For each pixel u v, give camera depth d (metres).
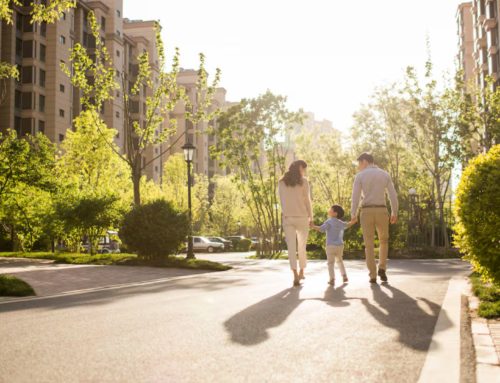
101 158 32.75
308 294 6.00
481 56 50.78
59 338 3.84
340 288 6.57
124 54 66.94
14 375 2.87
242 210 57.59
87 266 14.29
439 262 15.30
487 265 5.52
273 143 27.30
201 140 87.56
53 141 53.16
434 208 24.77
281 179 7.36
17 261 19.22
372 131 28.77
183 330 4.02
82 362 3.12
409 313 4.57
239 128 26.88
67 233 22.48
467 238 5.60
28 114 51.88
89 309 5.39
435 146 25.20
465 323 4.13
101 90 20.50
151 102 20.86
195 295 6.37
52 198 24.38
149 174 70.38
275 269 12.05
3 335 4.02
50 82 53.56
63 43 55.25
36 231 27.20
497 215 5.41
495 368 2.85
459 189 5.77
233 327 4.09
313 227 7.43
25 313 5.31
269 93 26.52
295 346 3.42
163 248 14.48
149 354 3.28
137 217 14.59
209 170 91.69
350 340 3.56
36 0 52.19
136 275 10.92
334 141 32.66
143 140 20.58
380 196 7.21
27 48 52.31
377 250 21.23
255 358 3.14
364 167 7.39
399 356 3.14
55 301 6.46
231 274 10.45
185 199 53.38
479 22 51.72
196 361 3.10
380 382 2.65
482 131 26.42
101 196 21.09
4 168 23.25
